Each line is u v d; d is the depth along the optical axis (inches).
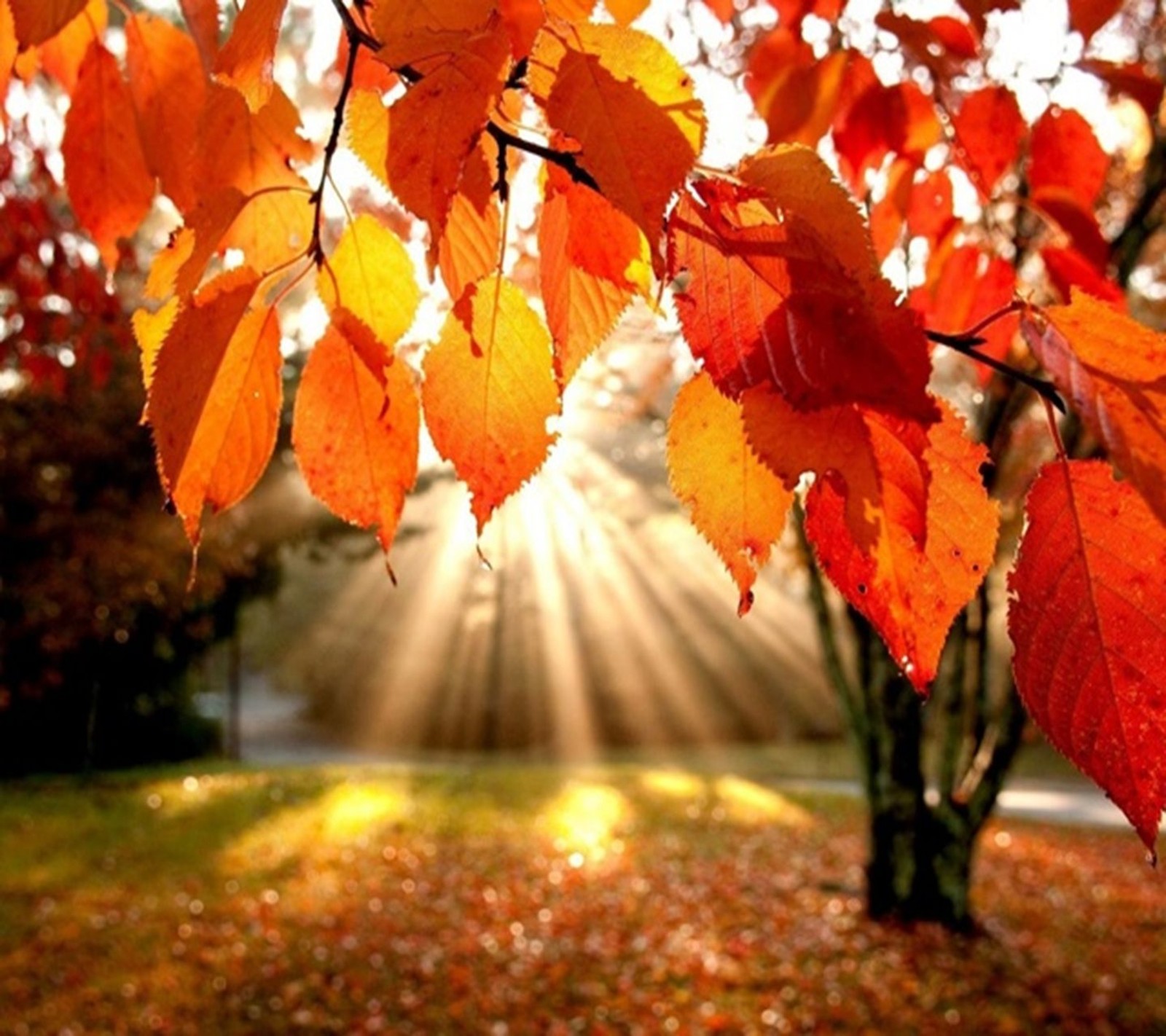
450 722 985.5
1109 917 386.9
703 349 22.4
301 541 711.1
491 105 23.8
